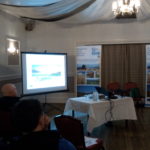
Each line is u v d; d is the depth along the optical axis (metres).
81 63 7.21
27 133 0.99
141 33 6.81
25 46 7.34
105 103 4.06
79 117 5.42
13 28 6.41
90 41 7.13
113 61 7.06
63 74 6.31
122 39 6.93
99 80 7.08
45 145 0.99
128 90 6.44
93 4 5.44
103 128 4.60
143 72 6.88
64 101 7.44
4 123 1.71
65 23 7.22
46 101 7.49
